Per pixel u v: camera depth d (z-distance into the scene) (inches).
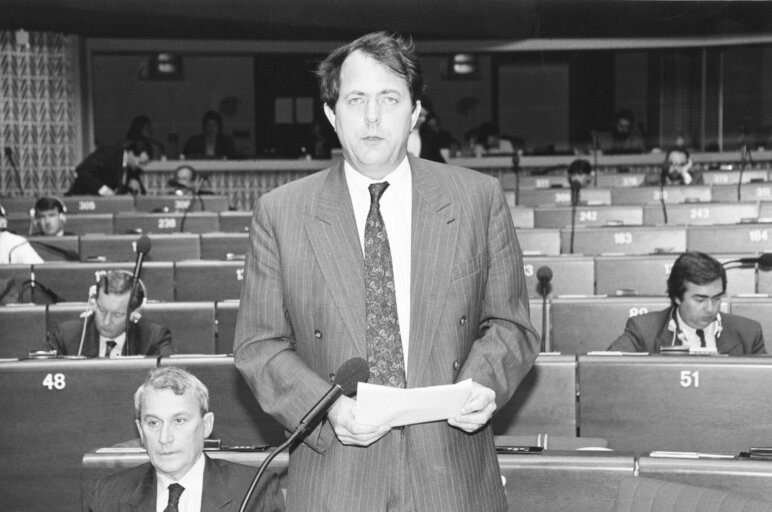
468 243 118.2
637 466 146.6
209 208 532.4
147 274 335.6
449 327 115.5
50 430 200.5
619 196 531.2
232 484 143.2
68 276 335.6
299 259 117.6
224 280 335.6
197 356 205.9
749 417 191.8
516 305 121.1
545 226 458.9
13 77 690.2
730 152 763.4
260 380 116.6
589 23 719.1
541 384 201.0
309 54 783.1
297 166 735.7
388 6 656.4
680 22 725.3
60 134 702.5
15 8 637.9
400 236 118.4
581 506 147.9
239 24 691.4
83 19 671.8
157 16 658.2
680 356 197.8
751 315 267.0
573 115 836.6
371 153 116.0
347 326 115.0
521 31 743.1
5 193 687.1
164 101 799.1
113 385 201.5
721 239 381.4
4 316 275.6
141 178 634.8
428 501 113.9
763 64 791.7
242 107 807.1
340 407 111.5
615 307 271.0
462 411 110.1
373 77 115.3
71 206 526.3
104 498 144.1
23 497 200.1
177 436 141.9
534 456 151.1
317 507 114.8
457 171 123.4
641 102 824.3
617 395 196.7
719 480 142.2
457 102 840.3
